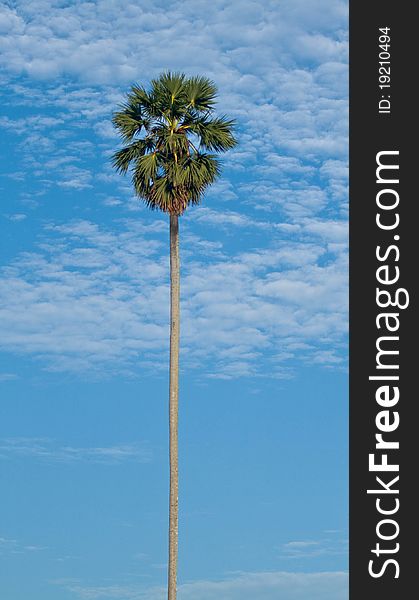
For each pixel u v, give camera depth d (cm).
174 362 5131
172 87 5272
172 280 5197
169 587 4975
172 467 5062
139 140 5306
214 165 5244
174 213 5219
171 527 5019
